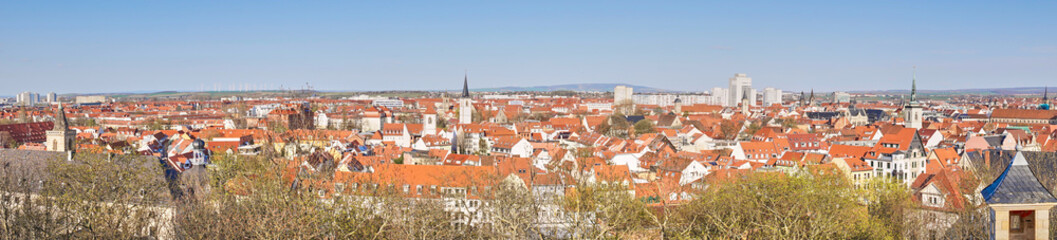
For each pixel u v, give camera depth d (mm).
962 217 98938
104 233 73938
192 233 77562
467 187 108812
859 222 94312
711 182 136875
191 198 93750
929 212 109438
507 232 83000
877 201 115812
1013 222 47125
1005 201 46688
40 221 79125
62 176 86500
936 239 101125
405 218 81875
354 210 72625
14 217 84438
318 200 73812
